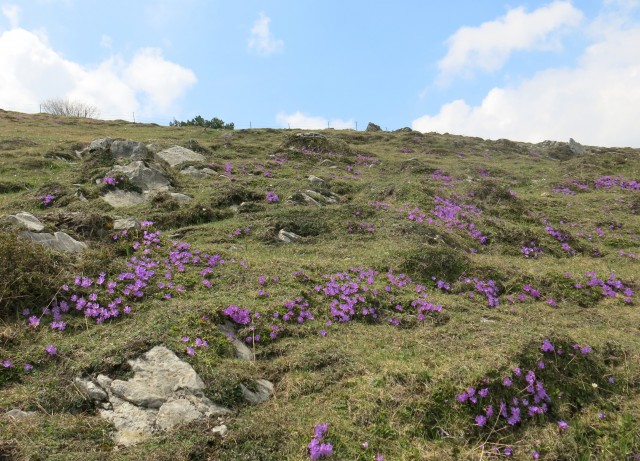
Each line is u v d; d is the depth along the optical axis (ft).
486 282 31.19
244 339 20.81
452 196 50.52
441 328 23.45
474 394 17.02
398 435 15.51
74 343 18.54
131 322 20.66
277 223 37.19
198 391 16.47
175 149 60.64
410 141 107.96
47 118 114.83
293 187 48.60
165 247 28.84
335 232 37.45
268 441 14.64
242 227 36.86
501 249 39.32
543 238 42.06
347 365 19.31
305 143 76.18
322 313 24.20
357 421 15.87
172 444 14.33
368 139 109.29
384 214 41.04
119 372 17.02
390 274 29.96
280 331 21.80
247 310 21.89
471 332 22.81
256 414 15.98
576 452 16.25
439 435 15.89
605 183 69.36
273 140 89.86
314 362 19.45
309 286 26.30
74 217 28.81
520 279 32.09
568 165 82.38
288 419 15.74
